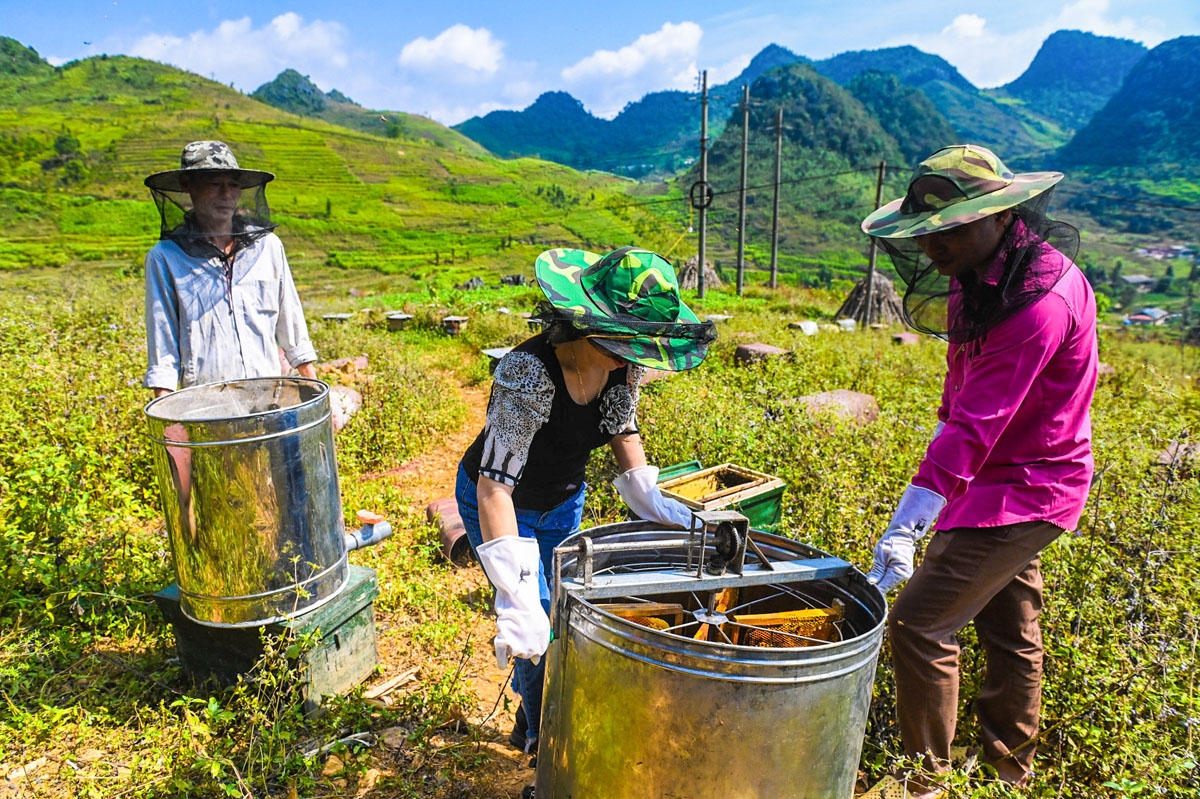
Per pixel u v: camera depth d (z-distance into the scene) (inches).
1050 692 101.1
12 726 101.9
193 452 95.3
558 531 92.5
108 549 142.0
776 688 56.7
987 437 80.9
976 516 84.9
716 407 232.5
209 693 110.3
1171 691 95.8
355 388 297.0
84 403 206.7
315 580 107.3
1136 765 84.3
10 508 145.3
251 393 121.6
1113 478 167.3
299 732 104.7
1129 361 463.2
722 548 73.4
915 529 81.7
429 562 166.2
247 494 97.9
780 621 73.9
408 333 584.1
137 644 123.8
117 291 612.1
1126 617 116.8
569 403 79.4
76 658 117.8
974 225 80.4
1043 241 83.4
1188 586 119.3
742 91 1133.1
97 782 93.7
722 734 57.7
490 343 522.0
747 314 784.3
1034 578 91.4
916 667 87.7
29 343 297.1
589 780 64.8
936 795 87.3
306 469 103.7
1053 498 84.0
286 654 101.4
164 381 117.9
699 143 1065.5
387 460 249.8
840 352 435.5
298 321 135.3
